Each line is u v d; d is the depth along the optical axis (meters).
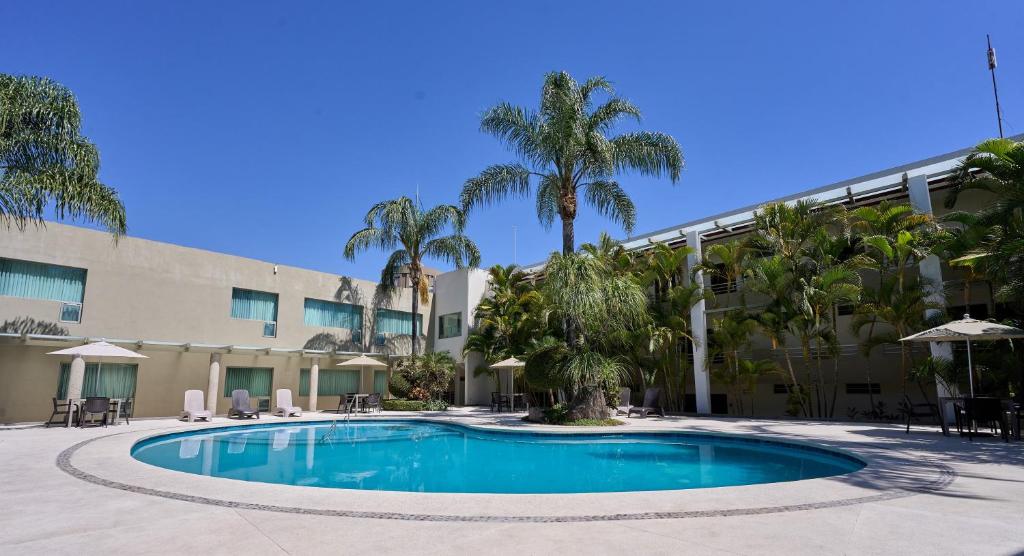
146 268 18.66
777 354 21.14
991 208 13.10
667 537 4.16
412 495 5.68
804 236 17.02
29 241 16.19
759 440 11.39
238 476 8.70
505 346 23.91
